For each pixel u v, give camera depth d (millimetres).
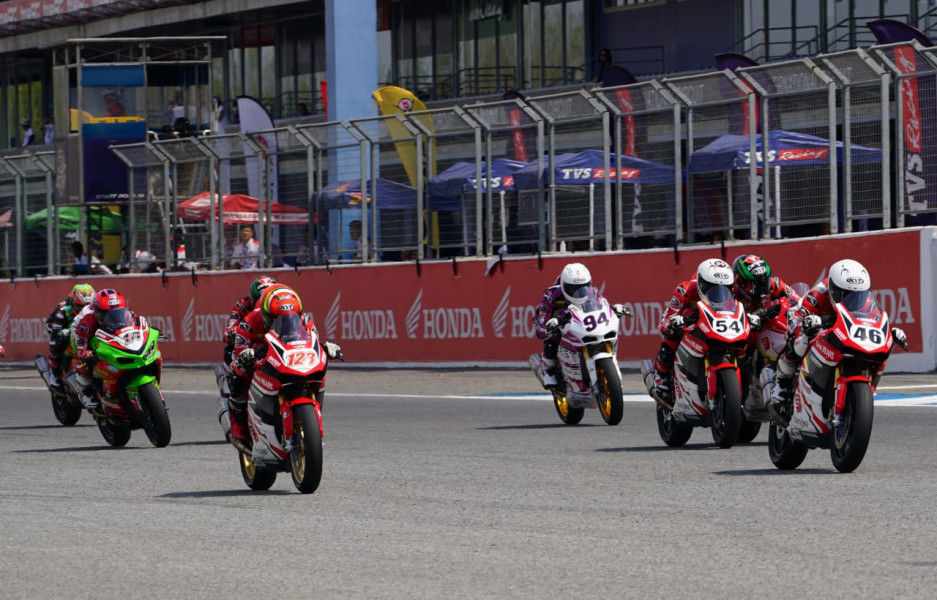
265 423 30641
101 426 44875
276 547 23953
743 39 108000
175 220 88875
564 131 70875
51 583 21312
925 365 57469
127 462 39406
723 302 36531
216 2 131250
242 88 143375
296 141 81875
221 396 34000
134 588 20734
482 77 127562
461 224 75438
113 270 97938
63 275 97250
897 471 31688
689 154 65938
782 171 62906
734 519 25375
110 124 98000
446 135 75500
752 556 21734
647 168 67625
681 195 66312
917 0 96250
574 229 70875
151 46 99125
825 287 31406
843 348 29891
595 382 45000
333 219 80438
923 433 40062
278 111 139625
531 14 123125
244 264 85312
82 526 27172
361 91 103750
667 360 38875
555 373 47281
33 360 96500
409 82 134000
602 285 68750
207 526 26578
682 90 65875
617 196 68688
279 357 29969
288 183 82500
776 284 36531
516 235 72938
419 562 22109
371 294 78625
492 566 21562
